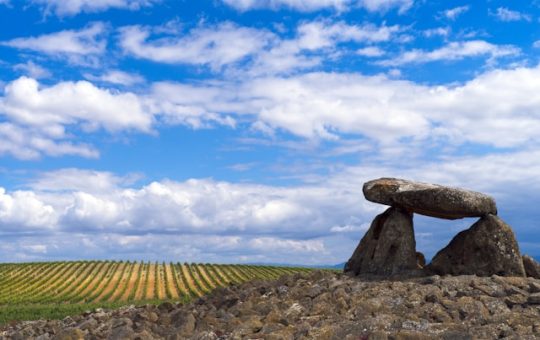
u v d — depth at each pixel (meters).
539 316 12.86
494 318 12.93
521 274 17.94
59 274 75.44
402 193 19.36
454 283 16.42
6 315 35.44
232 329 13.48
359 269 20.25
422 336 11.12
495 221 18.44
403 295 15.30
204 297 19.91
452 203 18.30
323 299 15.48
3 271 77.94
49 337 16.16
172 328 15.22
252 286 20.03
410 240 19.31
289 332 12.35
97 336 14.59
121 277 73.62
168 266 85.00
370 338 11.24
